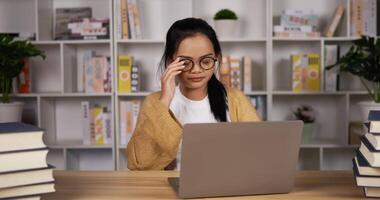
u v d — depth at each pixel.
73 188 1.02
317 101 3.18
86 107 2.92
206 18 3.12
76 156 3.18
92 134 2.94
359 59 2.53
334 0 3.09
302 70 2.86
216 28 2.90
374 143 0.87
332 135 3.18
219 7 3.11
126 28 2.87
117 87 2.89
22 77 2.95
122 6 2.87
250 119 1.77
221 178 0.94
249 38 2.84
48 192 0.84
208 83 1.77
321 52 2.84
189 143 0.90
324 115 3.18
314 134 3.17
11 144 0.80
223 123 0.90
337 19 2.88
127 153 1.59
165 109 1.26
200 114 1.77
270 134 0.93
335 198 0.92
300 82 2.87
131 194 0.96
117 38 2.88
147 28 3.12
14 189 0.80
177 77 1.70
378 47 2.45
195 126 0.89
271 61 2.84
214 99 1.76
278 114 3.20
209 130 0.90
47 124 3.06
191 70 1.46
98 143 2.93
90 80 2.93
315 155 3.09
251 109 1.80
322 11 3.11
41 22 2.92
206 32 1.51
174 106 1.78
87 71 2.92
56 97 3.20
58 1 3.12
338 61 2.66
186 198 0.93
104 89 2.91
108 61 2.91
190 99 1.79
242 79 2.93
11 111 2.72
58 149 3.07
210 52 1.46
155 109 1.27
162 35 3.11
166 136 1.24
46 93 2.94
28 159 0.81
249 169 0.94
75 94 2.88
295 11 2.89
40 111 2.94
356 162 0.95
